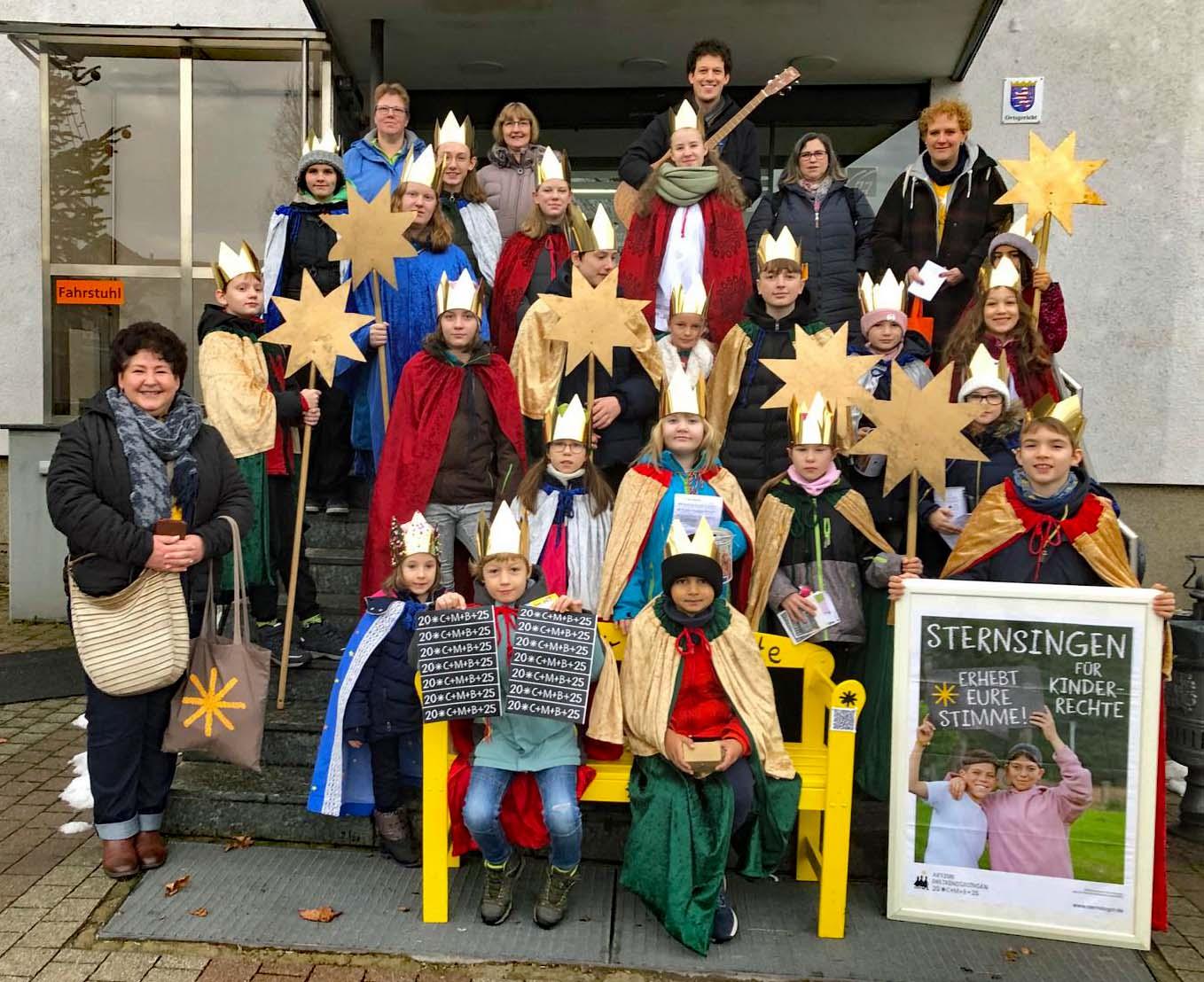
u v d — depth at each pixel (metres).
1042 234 4.07
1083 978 2.98
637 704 3.18
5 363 7.59
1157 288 6.79
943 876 3.16
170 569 3.25
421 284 4.69
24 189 7.49
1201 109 6.66
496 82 7.22
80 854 3.64
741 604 3.71
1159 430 6.84
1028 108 6.88
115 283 7.02
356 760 3.55
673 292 4.16
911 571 3.26
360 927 3.17
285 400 4.20
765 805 3.15
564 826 3.04
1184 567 6.84
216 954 3.04
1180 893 3.58
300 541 4.15
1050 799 3.10
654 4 5.79
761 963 3.03
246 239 6.95
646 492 3.57
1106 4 6.73
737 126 5.12
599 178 7.58
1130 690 3.06
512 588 3.18
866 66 6.77
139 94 6.89
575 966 3.01
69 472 3.18
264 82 6.83
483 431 4.09
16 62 7.45
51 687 5.69
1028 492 3.31
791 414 3.63
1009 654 3.13
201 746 3.37
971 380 3.58
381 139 5.30
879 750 3.71
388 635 3.42
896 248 4.77
